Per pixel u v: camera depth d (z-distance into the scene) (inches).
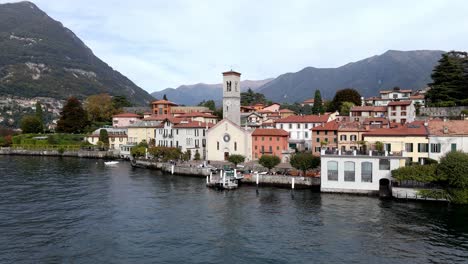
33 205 2625.5
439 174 2484.0
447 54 5196.9
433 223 2117.4
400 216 2256.4
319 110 6870.1
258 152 4365.2
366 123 4227.4
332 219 2225.6
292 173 3326.8
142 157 5014.8
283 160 4229.8
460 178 2413.9
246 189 3147.1
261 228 2090.3
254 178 3312.0
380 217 2242.9
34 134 7377.0
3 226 2151.8
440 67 5034.5
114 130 6712.6
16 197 2876.5
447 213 2304.4
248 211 2440.9
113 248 1817.2
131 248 1815.9
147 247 1827.0
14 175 4013.3
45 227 2134.6
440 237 1900.8
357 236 1935.3
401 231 1994.3
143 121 6250.0
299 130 4817.9
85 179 3742.6
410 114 4635.8
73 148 6476.4
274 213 2381.9
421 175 2524.6
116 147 6407.5
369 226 2084.2
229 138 4367.6
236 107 4744.1
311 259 1665.8
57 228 2117.4
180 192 3063.5
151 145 5502.0
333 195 2847.0
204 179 3698.3
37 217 2331.4
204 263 1636.3
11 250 1792.6
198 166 3927.2
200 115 5693.9
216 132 4439.0
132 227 2132.1
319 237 1931.6
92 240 1925.4
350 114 5260.8
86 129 7701.8
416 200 2573.8
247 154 4318.4
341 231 2014.0
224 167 3725.4
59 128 7687.0
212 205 2613.2
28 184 3435.0
